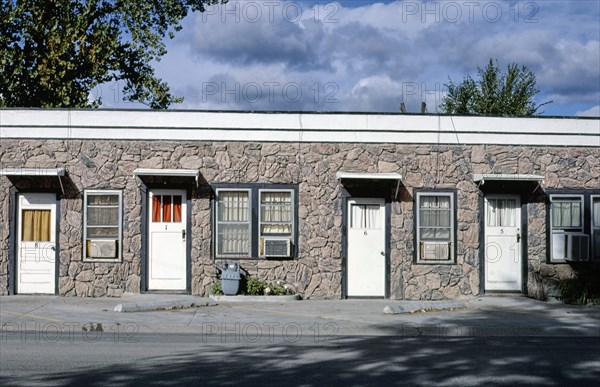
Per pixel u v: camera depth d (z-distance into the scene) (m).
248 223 19.11
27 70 28.55
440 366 10.44
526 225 19.61
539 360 11.03
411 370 10.10
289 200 19.23
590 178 19.75
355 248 19.34
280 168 19.16
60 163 18.83
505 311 17.03
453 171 19.47
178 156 18.98
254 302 18.27
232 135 19.08
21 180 18.77
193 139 19.00
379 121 19.33
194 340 13.15
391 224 19.30
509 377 9.70
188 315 15.73
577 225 19.73
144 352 11.49
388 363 10.65
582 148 19.77
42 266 18.88
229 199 19.14
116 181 18.88
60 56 28.36
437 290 19.36
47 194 18.91
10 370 9.79
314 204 19.19
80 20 28.41
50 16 28.70
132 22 29.94
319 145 19.23
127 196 18.91
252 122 19.09
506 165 19.58
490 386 9.14
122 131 18.91
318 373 9.80
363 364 10.54
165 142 18.98
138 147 18.94
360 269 19.31
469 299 19.03
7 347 11.87
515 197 19.75
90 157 18.88
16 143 18.75
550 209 19.69
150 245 18.98
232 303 18.00
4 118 18.73
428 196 19.45
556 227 19.72
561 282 19.00
